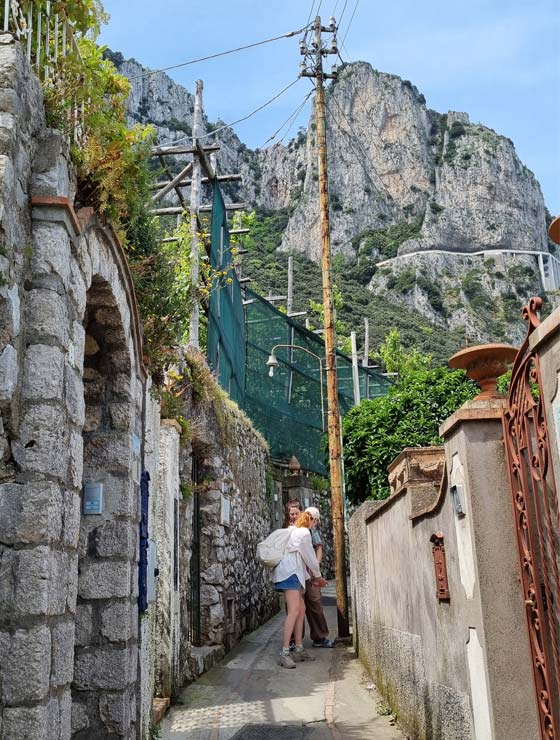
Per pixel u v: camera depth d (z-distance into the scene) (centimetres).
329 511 1942
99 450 491
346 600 1057
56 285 341
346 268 9612
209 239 1158
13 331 317
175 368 809
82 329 391
